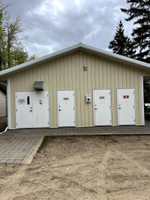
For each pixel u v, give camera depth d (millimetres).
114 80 8602
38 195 2471
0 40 16875
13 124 8469
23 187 2723
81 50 8516
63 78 8555
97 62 8594
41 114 8531
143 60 18422
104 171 3303
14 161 3955
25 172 3324
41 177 3086
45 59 7965
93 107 8578
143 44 18219
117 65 8609
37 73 8531
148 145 5184
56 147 5125
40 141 5863
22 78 8523
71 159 4035
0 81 9484
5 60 17328
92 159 4004
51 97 8547
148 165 3572
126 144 5336
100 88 8586
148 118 12422
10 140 6070
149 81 18047
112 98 8594
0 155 4395
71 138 6297
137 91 8617
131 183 2789
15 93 8508
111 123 8594
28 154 4465
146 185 2713
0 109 16172
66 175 3152
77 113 8555
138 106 8625
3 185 2803
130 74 8625
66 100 8555
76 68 8562
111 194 2465
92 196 2418
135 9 17938
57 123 8523
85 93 8586
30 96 8531
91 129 7891
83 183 2822
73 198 2371
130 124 8609
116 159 3977
